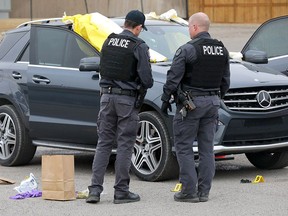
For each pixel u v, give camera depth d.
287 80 18.48
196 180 15.76
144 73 15.40
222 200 15.92
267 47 24.19
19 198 16.33
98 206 15.53
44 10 59.44
